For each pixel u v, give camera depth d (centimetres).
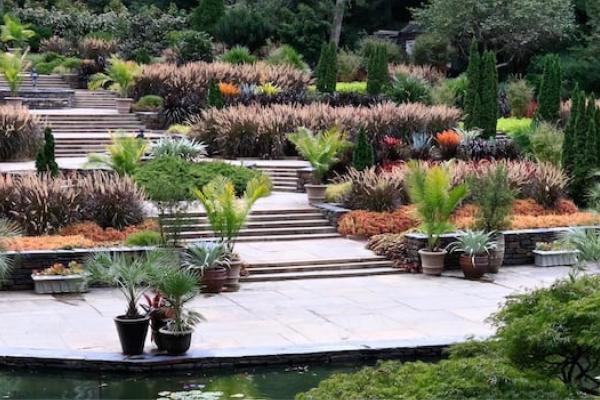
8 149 2545
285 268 1727
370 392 676
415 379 693
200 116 3180
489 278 1734
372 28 5409
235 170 2286
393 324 1359
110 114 3206
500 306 1037
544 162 2498
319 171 2152
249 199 1677
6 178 1898
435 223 1762
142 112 3288
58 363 1135
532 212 2159
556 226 1966
